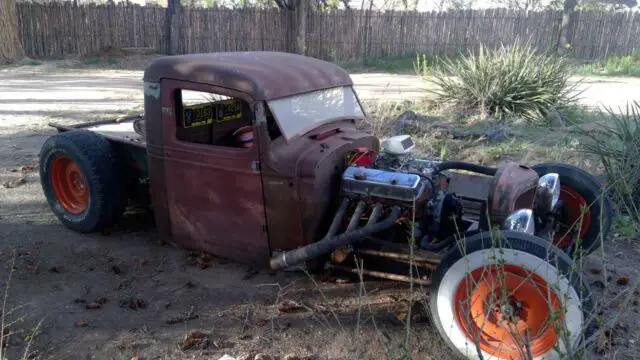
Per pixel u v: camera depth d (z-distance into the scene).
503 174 3.96
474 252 3.29
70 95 12.45
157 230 4.86
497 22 19.83
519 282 3.25
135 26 20.08
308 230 4.05
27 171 7.03
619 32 19.58
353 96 4.85
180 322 3.90
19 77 15.34
